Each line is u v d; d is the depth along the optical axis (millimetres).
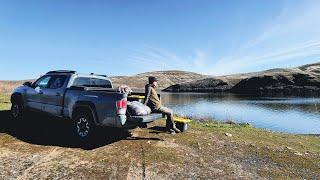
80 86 8414
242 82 121438
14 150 7309
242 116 27578
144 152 7465
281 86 103438
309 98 66250
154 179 5793
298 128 20156
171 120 9391
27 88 10211
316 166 7023
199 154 7559
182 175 6062
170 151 7668
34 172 5953
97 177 5777
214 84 144125
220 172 6328
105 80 10008
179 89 150250
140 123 7859
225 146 8461
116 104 7469
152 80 8766
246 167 6730
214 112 31062
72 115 8406
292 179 6098
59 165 6379
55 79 9242
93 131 7969
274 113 30906
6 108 13141
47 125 10039
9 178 5613
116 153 7301
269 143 9180
